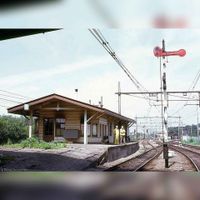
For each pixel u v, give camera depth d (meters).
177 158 27.16
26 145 21.44
